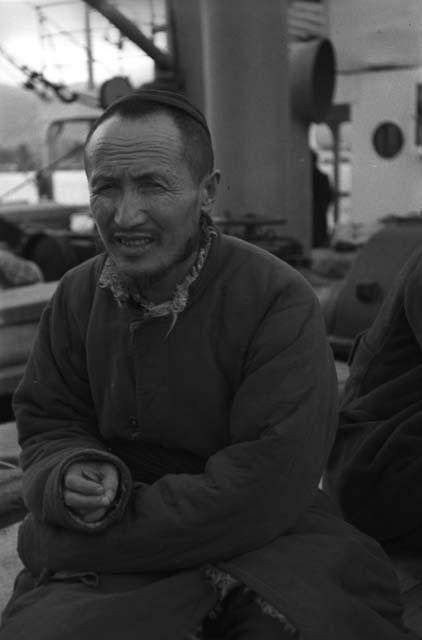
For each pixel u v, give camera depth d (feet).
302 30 29.81
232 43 21.02
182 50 22.68
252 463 4.99
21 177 37.35
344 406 7.93
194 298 5.31
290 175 24.57
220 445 5.44
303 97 24.39
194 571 5.13
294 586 4.97
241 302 5.28
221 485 4.98
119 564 5.10
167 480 5.14
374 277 14.62
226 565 5.08
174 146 4.98
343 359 14.60
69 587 5.15
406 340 7.49
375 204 35.24
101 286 5.48
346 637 4.93
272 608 4.97
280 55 21.47
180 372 5.32
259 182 21.39
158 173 4.94
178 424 5.41
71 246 25.94
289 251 21.95
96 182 5.07
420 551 7.71
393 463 7.20
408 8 26.61
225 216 21.25
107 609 4.86
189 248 5.21
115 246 5.16
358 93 33.50
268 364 5.16
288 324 5.21
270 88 21.24
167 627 4.87
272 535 5.12
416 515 7.23
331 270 24.16
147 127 4.95
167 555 5.04
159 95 5.10
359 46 29.37
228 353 5.28
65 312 5.78
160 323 5.31
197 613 4.96
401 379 7.48
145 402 5.40
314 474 5.16
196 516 4.96
